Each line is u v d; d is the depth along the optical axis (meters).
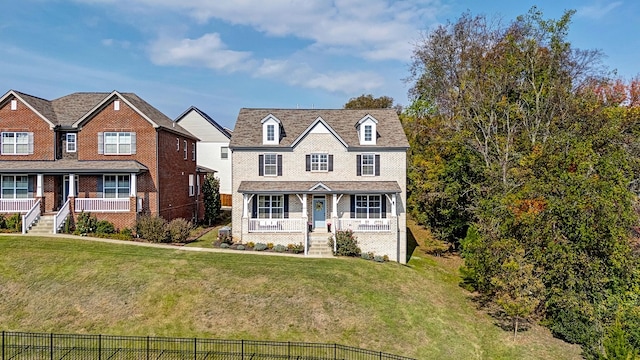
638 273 20.83
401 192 28.16
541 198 22.19
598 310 20.09
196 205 38.69
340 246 26.25
